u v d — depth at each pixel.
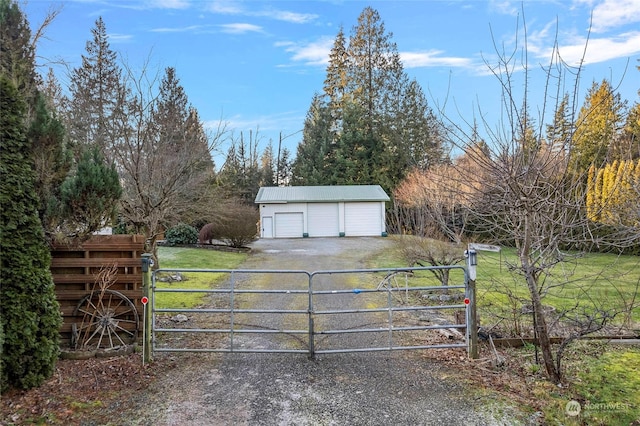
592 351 4.55
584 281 8.35
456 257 7.59
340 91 35.50
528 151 3.29
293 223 24.47
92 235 4.48
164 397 3.39
